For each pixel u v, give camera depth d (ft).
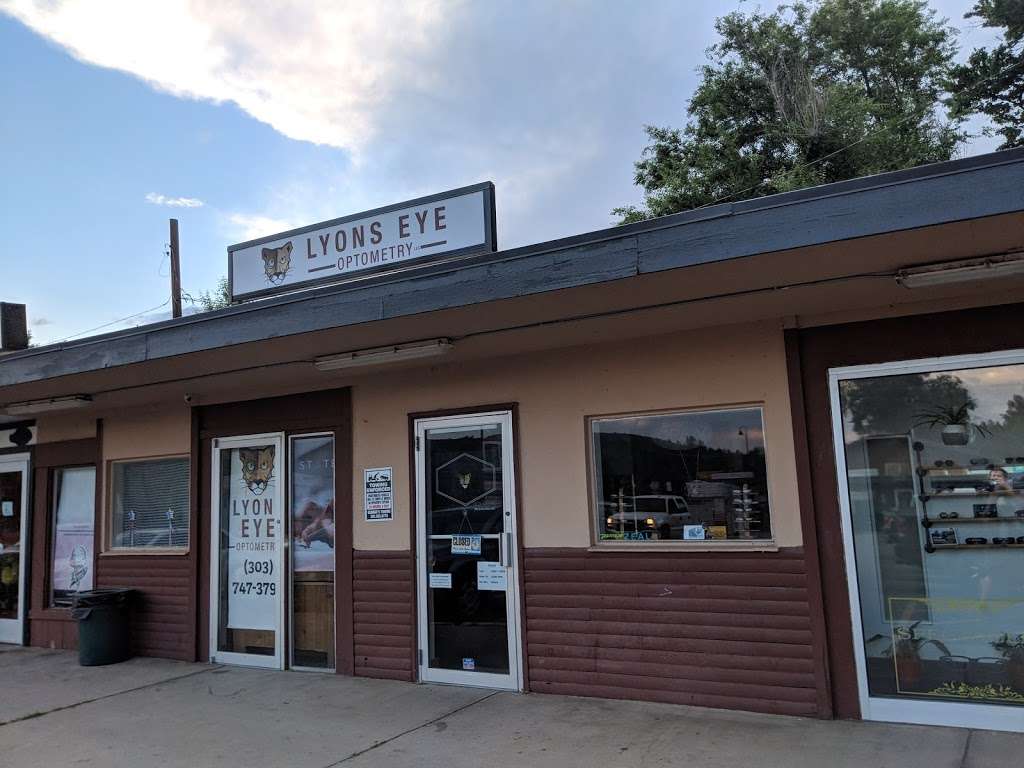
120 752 17.78
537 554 20.97
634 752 15.88
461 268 17.12
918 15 66.33
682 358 19.61
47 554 31.89
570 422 20.92
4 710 21.76
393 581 23.29
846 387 18.02
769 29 65.26
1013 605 16.51
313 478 25.72
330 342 20.47
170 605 27.84
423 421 23.25
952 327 17.04
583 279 15.60
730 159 61.87
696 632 18.80
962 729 16.24
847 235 13.25
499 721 18.45
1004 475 16.74
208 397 27.58
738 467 19.11
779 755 15.26
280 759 16.79
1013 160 12.25
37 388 26.35
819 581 17.61
